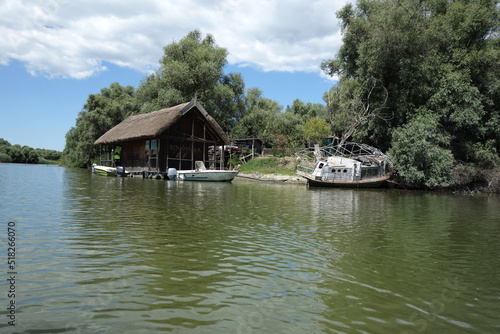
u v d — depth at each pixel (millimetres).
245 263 5184
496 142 26844
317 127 37250
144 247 5840
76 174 31969
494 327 3408
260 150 45438
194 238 6629
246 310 3557
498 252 6504
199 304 3656
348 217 10352
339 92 35438
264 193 18297
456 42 26375
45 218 8148
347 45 31031
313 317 3465
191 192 16812
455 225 9602
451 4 27281
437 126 25922
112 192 15188
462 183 25719
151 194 14867
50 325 3088
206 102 42406
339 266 5230
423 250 6484
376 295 4141
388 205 14438
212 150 40625
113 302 3627
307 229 8062
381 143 30578
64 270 4574
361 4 30234
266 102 60406
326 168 26266
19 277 4273
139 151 33750
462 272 5195
